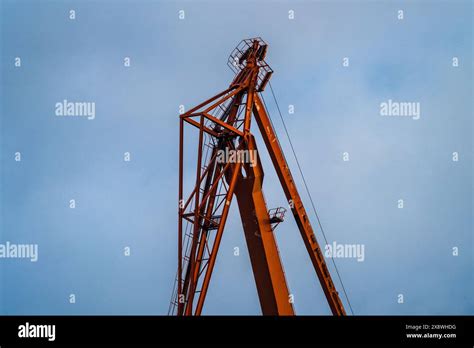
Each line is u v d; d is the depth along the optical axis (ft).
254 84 121.49
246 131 115.14
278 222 114.01
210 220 109.81
